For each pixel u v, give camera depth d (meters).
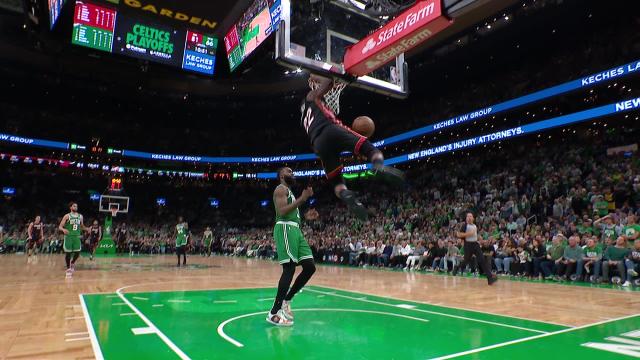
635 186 13.08
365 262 16.44
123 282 8.23
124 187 33.97
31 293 6.43
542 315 4.92
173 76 26.70
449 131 24.20
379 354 3.15
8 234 24.64
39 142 29.75
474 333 3.91
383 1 4.96
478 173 21.20
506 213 14.88
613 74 15.74
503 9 16.72
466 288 7.89
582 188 14.21
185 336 3.70
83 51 12.91
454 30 18.34
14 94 29.02
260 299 6.06
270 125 34.53
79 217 9.55
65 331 3.86
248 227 32.62
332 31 5.05
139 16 13.03
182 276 9.87
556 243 10.18
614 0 15.69
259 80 27.00
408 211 20.11
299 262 4.45
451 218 17.12
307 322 4.41
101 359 2.97
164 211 34.38
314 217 4.08
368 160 2.89
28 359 2.96
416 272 12.56
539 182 16.64
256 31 11.67
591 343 3.54
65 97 29.70
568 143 18.61
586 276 9.67
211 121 34.00
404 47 4.28
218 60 16.38
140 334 3.76
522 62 20.89
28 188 31.53
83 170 33.34
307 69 4.87
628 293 7.20
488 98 22.19
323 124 3.27
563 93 17.30
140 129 33.97
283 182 4.60
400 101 26.81
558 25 17.50
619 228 10.02
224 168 35.72
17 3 18.34
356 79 5.12
